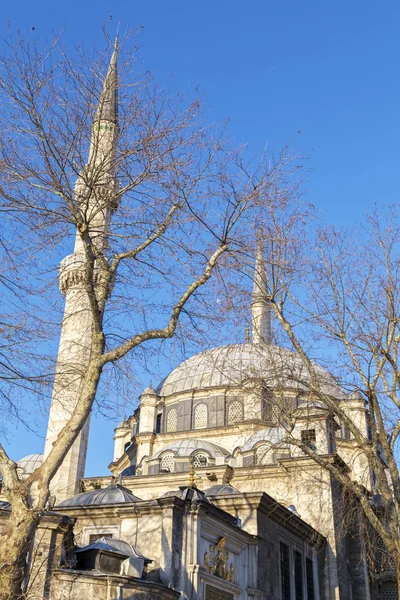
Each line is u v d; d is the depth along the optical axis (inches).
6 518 807.7
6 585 464.1
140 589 729.0
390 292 860.6
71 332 1293.1
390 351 868.6
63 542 762.8
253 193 675.4
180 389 1935.3
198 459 1600.6
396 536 764.0
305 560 1186.0
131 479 1502.2
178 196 636.7
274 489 1375.5
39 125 588.4
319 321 861.8
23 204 590.2
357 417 1796.3
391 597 1412.4
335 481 1334.9
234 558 940.6
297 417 886.4
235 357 1763.0
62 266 722.8
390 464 799.7
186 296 637.9
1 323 583.2
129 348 586.2
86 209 602.5
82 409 546.3
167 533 825.5
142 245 634.2
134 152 618.8
